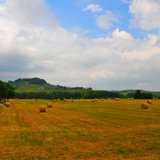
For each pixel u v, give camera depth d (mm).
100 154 13086
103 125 25562
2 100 106188
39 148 14492
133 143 15883
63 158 12320
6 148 14461
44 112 43781
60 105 69125
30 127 23938
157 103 70562
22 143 15859
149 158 12266
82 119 31734
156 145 15227
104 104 72188
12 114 39375
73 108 55375
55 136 18562
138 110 46469
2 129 22391
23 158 12305
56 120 30594
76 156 12727
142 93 135750
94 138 17688
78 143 15992
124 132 20547
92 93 183750
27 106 65812
